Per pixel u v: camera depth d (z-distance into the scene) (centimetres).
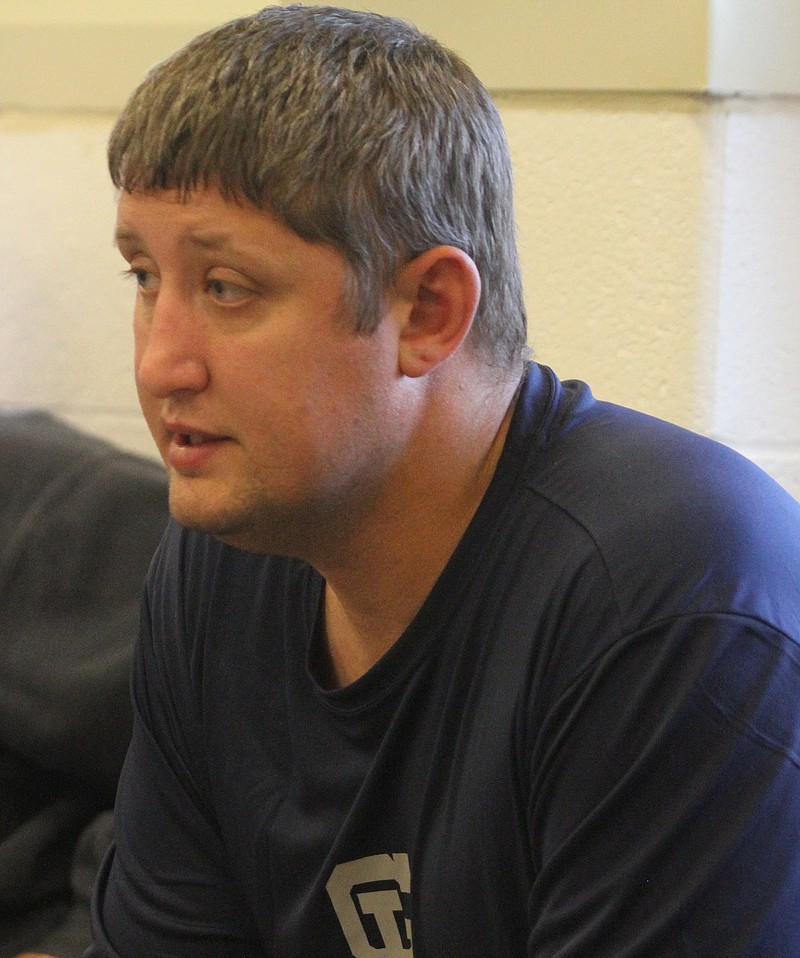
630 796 220
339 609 284
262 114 224
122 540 467
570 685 231
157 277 241
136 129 232
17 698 450
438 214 241
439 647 260
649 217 454
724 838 213
